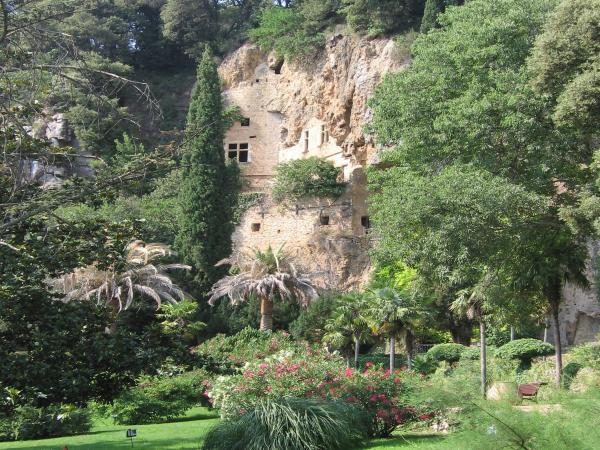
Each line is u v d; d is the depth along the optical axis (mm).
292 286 44625
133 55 69125
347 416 15211
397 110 26312
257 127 62531
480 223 20812
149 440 18828
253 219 57500
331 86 57344
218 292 45031
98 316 14430
